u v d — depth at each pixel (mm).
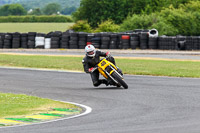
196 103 28625
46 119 24219
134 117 23656
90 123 22016
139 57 85500
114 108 27625
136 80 45219
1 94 35500
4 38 117438
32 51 106562
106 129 20078
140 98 31938
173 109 26297
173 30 146625
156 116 23766
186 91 35469
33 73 55094
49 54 95438
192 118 22609
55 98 33875
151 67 61125
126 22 149875
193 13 154375
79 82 44844
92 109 27547
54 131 20000
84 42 113188
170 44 108375
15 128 21219
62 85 42406
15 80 47188
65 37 113688
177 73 51844
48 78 49000
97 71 38781
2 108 28156
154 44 110000
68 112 26703
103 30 149375
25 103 30438
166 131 19016
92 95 34625
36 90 38906
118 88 38719
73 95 35188
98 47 112125
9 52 102562
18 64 68812
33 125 22000
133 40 110688
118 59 79500
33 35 116188
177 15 152875
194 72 53500
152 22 146125
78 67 62656
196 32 151625
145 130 19453
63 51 105562
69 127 20984
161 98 31625
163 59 80375
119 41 111688
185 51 103562
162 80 44969
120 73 38656
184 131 18891
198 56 89750
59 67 63062
